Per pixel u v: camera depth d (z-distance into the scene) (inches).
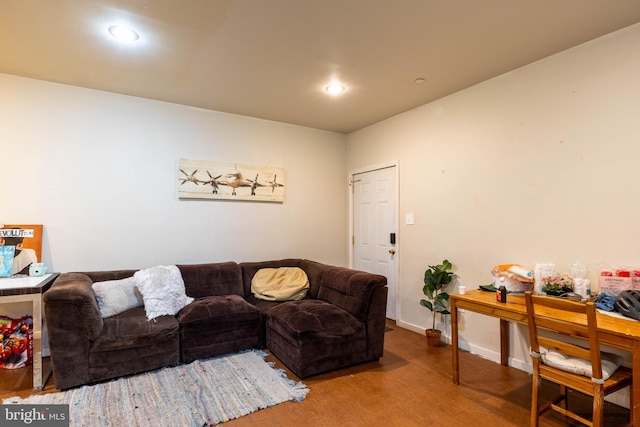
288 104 141.3
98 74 113.3
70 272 117.7
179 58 102.2
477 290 107.3
